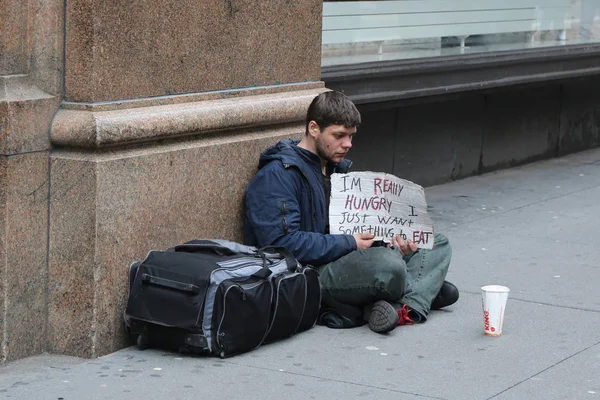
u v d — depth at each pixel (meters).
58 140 6.61
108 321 6.79
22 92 6.50
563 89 16.16
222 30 7.54
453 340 7.23
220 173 7.54
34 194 6.61
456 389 6.25
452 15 12.66
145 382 6.28
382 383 6.34
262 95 7.96
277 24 8.08
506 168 15.03
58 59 6.64
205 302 6.56
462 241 10.55
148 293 6.67
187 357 6.75
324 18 11.08
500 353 6.96
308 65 8.46
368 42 11.58
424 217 7.55
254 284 6.73
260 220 7.38
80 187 6.61
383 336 7.28
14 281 6.58
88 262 6.65
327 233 7.75
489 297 7.25
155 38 6.99
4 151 6.39
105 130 6.54
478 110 14.23
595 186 13.95
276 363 6.66
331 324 7.46
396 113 12.68
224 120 7.46
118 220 6.75
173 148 7.14
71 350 6.79
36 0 6.58
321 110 7.41
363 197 7.50
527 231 11.09
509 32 13.66
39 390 6.12
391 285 7.26
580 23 15.05
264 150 7.89
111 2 6.62
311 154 7.58
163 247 7.13
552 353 6.99
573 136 16.61
